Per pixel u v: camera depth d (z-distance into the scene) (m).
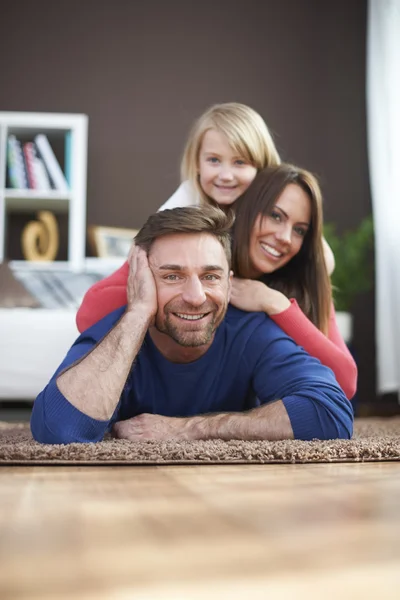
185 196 2.17
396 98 4.19
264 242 1.85
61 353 3.20
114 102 4.83
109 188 4.77
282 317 1.70
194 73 4.88
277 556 0.47
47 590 0.37
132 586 0.38
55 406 1.38
